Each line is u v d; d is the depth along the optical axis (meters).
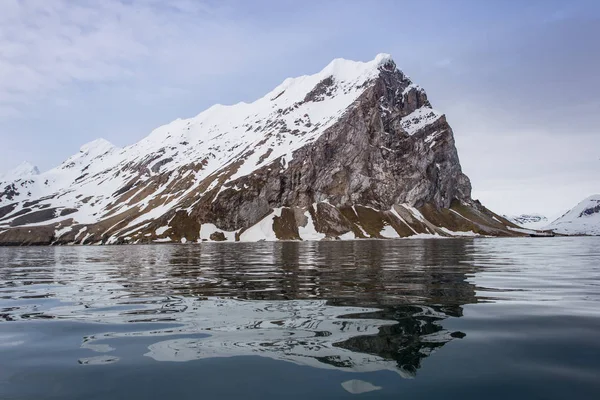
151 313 15.38
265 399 7.32
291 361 9.38
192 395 7.59
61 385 8.20
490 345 10.43
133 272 34.66
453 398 7.30
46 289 23.56
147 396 7.59
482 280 24.27
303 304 16.52
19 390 7.95
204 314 14.95
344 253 61.97
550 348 10.13
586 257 48.47
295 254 61.16
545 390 7.62
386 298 17.66
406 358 9.48
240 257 55.66
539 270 30.89
